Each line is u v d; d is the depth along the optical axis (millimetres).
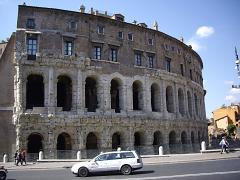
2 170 29969
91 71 61438
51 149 54750
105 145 59906
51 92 56750
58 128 56188
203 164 38531
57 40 58969
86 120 58594
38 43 57594
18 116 53625
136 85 70938
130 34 68750
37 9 58562
